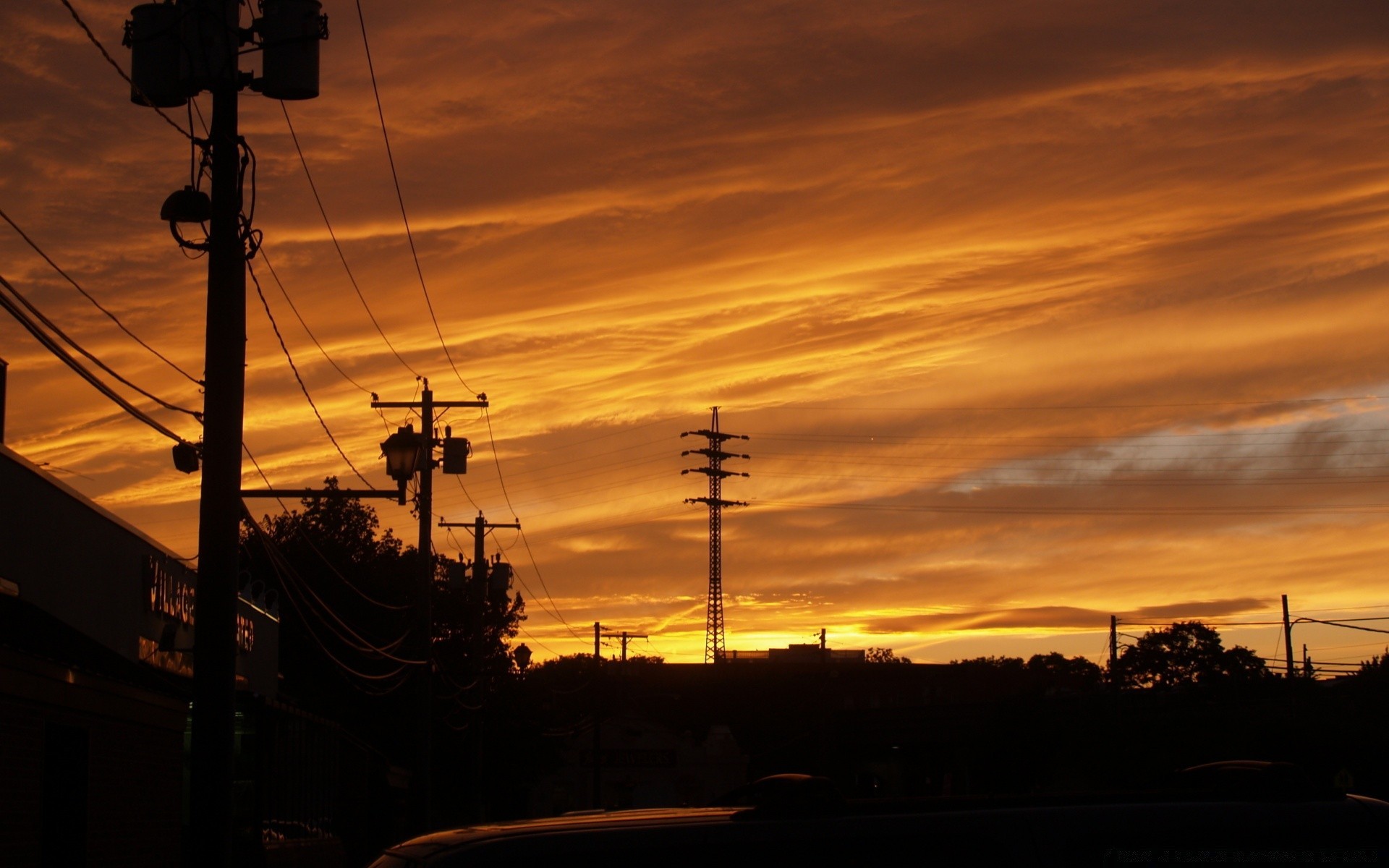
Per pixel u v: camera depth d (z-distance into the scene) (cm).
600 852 425
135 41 1243
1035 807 464
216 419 1191
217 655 1150
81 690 1462
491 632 5712
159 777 1798
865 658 10706
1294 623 5575
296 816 2805
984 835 447
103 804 1567
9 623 1382
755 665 9094
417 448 1906
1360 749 4772
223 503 1175
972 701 7962
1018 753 6475
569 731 6950
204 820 1127
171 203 1223
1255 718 5366
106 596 1712
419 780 3088
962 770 7062
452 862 420
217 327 1212
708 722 8431
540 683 6562
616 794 6888
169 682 1938
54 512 1526
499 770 5856
